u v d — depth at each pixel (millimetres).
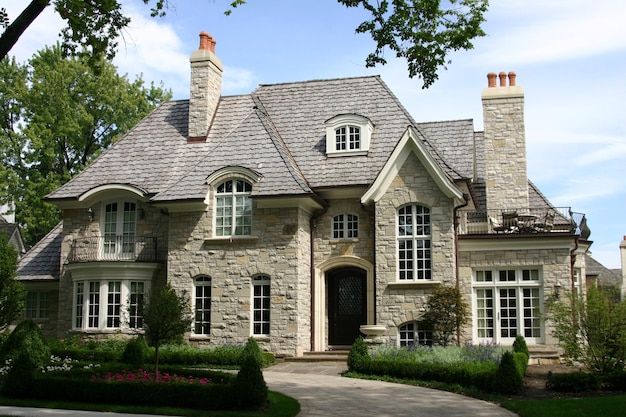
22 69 49562
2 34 13836
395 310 26203
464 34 17297
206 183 28000
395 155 26703
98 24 16078
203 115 31422
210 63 31906
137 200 29922
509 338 26500
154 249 29156
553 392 18344
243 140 29484
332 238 28391
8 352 20891
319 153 29844
